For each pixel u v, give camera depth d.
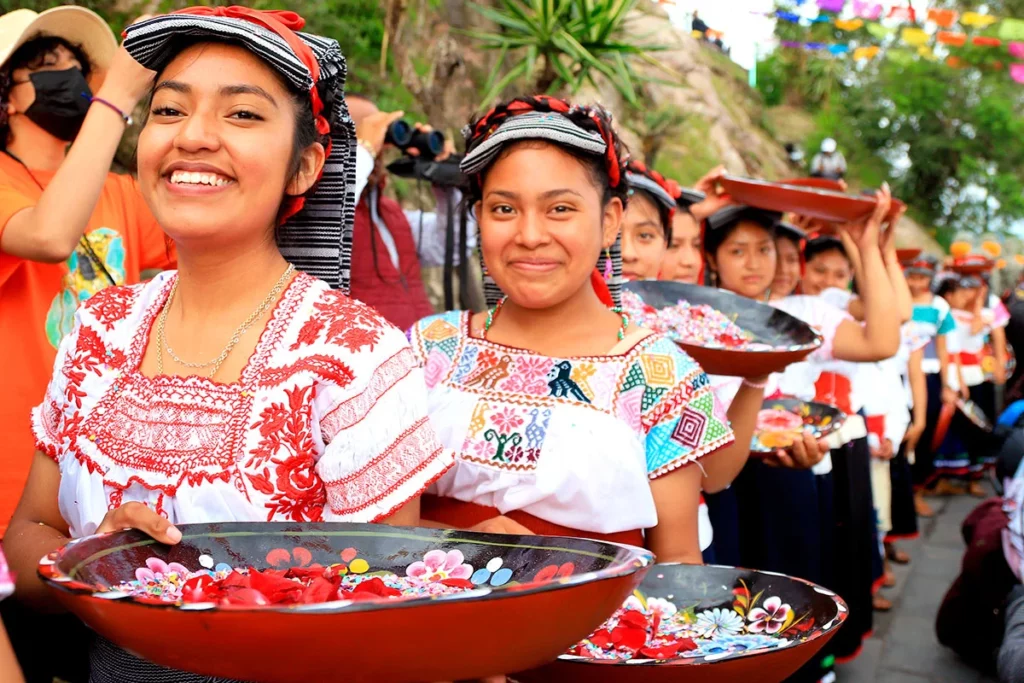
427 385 1.91
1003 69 25.44
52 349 2.36
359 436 1.40
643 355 1.83
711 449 1.81
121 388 1.47
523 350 1.85
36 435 1.57
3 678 1.24
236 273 1.46
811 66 26.11
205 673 1.08
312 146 1.53
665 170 15.22
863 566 4.04
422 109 8.27
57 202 2.13
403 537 1.37
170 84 1.41
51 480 1.58
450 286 3.72
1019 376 3.98
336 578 1.32
